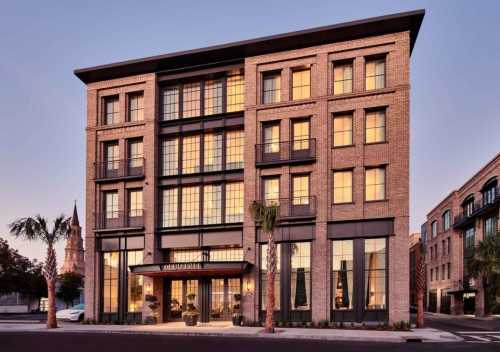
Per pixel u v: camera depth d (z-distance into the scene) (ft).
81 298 289.53
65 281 270.87
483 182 174.81
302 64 103.60
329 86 100.99
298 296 99.19
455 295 203.10
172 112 115.44
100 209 115.96
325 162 99.19
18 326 102.83
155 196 111.86
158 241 111.75
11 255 223.51
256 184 103.76
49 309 99.04
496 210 165.78
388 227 94.63
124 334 84.99
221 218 108.58
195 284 108.58
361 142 97.81
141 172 113.80
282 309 99.35
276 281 100.99
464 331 96.58
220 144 111.14
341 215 97.81
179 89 114.93
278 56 105.29
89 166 117.39
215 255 109.19
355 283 95.66
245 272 102.17
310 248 99.60
